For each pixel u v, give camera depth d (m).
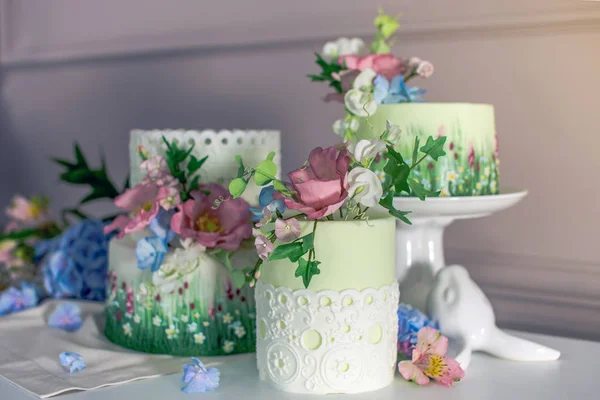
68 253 1.31
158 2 1.69
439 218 0.99
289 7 1.47
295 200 0.78
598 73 1.17
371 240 0.81
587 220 1.20
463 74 1.29
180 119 1.69
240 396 0.81
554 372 0.90
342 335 0.80
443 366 0.85
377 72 1.02
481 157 0.95
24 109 2.06
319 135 1.46
